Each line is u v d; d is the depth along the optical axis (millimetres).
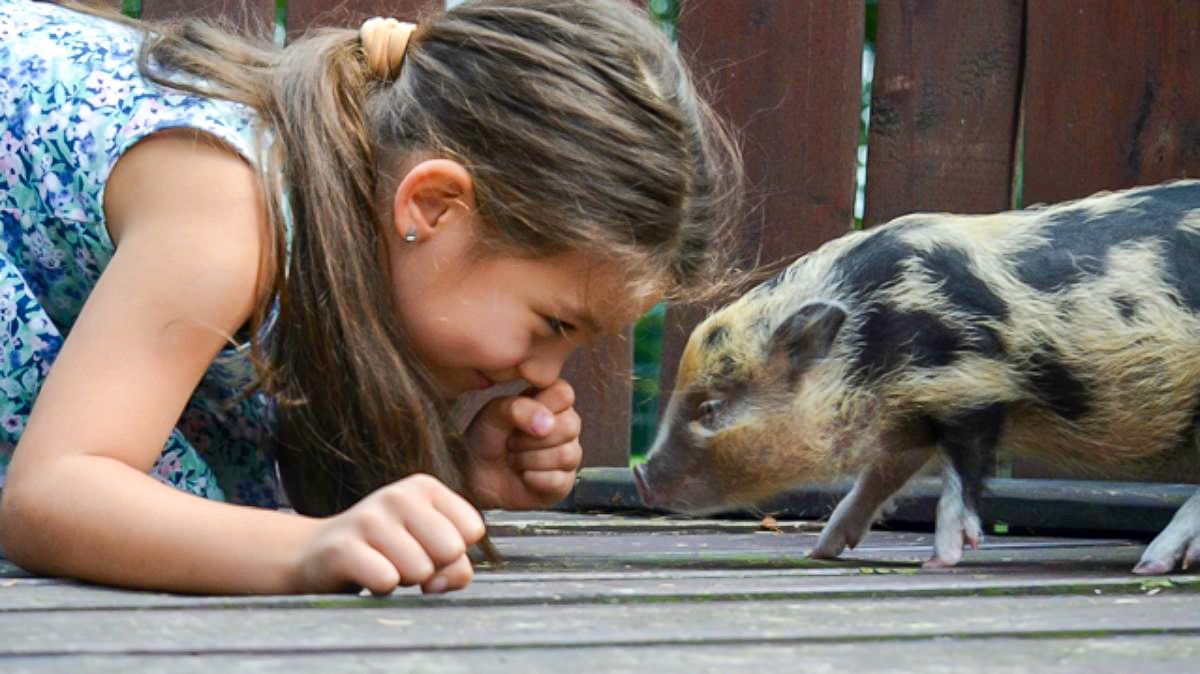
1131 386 3193
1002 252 3303
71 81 2744
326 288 2525
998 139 4477
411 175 2477
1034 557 3324
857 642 1729
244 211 2479
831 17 4543
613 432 4629
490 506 3047
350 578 2020
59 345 2758
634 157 2529
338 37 2840
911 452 3428
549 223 2469
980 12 4477
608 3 2713
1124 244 3227
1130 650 1698
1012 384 3256
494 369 2613
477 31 2607
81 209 2695
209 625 1751
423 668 1477
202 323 2396
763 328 3535
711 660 1568
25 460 2279
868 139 4562
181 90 2670
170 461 2828
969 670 1545
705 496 3643
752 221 4586
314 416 2639
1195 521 2938
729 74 4594
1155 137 4352
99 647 1559
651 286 2598
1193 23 4316
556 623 1820
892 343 3342
